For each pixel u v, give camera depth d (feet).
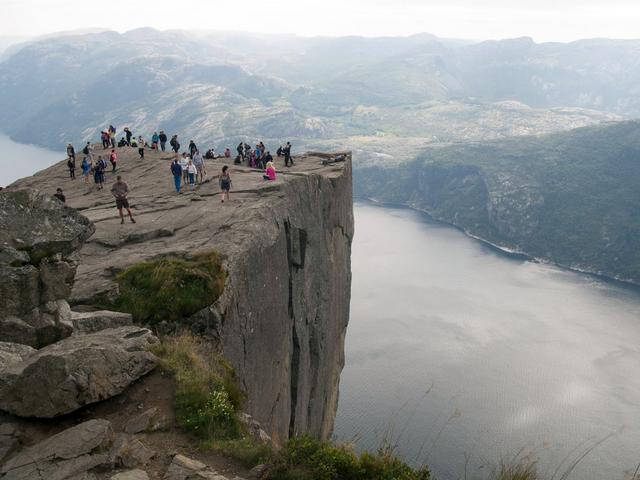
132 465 38.91
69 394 43.09
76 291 75.41
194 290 77.41
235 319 88.69
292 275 131.13
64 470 36.96
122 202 107.34
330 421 204.13
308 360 148.56
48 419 42.91
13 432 41.11
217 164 179.52
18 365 45.37
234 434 45.78
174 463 39.22
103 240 97.50
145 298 75.72
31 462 37.63
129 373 48.49
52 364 43.80
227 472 39.70
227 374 60.75
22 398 42.83
